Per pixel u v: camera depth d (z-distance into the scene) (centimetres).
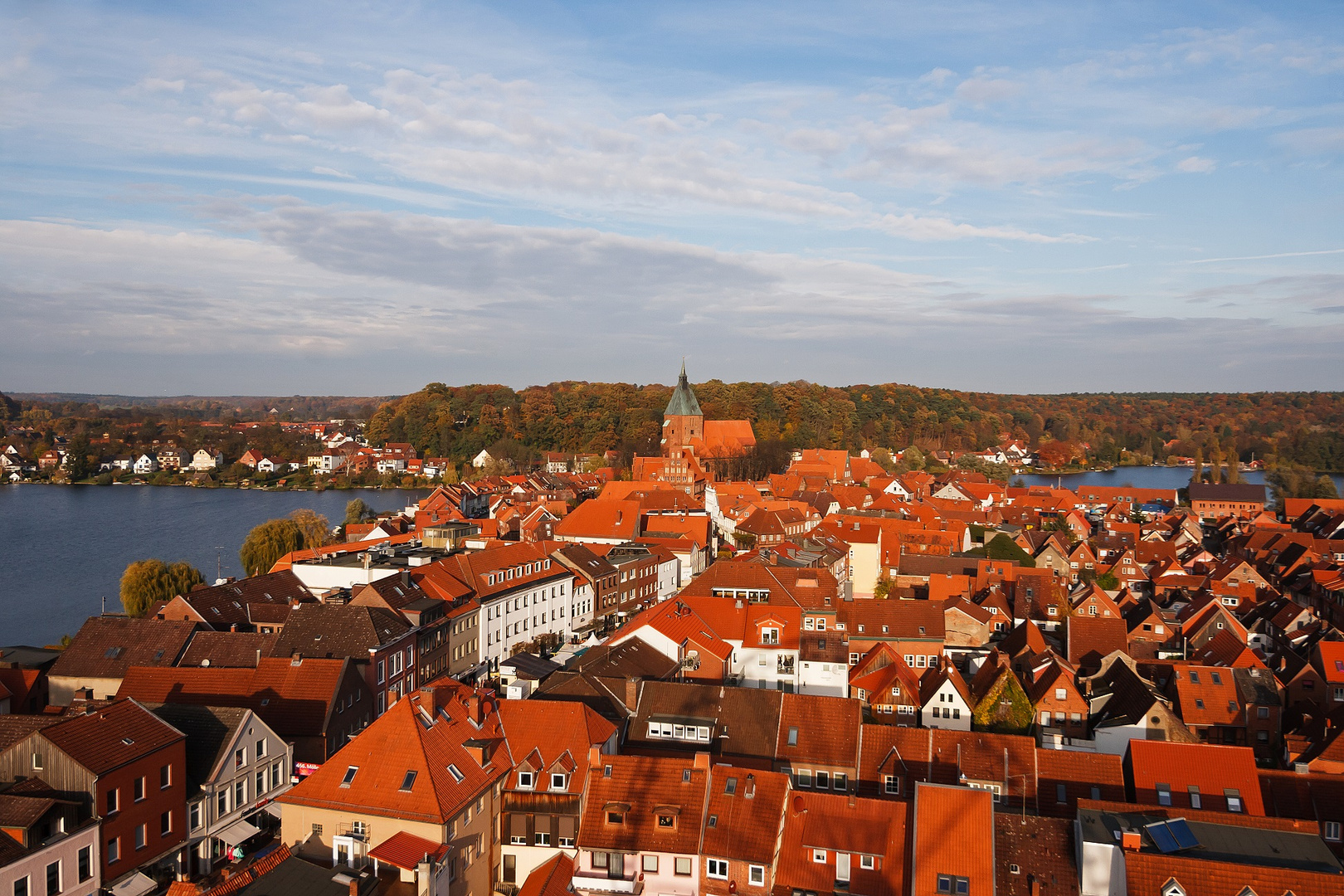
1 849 4422
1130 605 13162
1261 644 11538
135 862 5141
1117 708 8012
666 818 5125
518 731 5706
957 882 4762
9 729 5234
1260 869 4406
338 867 4700
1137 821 4997
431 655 8844
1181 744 6000
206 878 5312
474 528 14150
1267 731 8181
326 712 6706
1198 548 16738
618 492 19262
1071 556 15362
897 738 6372
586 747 5569
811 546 13750
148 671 6988
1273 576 15888
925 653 10144
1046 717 8219
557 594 11488
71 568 16838
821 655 8756
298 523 16762
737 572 10675
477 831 5106
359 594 8681
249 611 9275
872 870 4962
